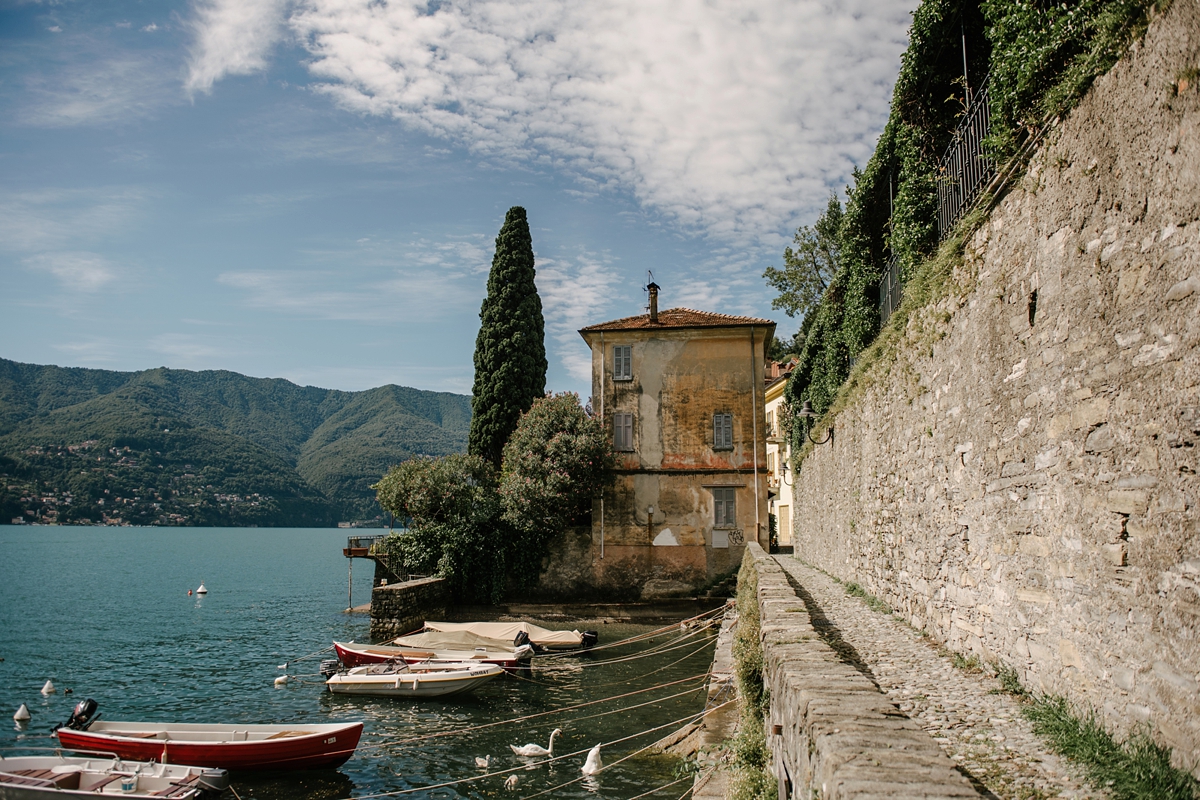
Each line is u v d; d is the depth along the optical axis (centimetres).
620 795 1484
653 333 4041
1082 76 627
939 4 1228
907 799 335
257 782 1641
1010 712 673
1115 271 576
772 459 5581
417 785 1612
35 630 4062
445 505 3925
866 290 1905
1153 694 508
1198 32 471
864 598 1583
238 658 3194
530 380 4553
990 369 859
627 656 2897
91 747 1709
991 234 864
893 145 1592
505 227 4716
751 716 950
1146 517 525
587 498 4009
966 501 942
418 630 3275
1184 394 482
